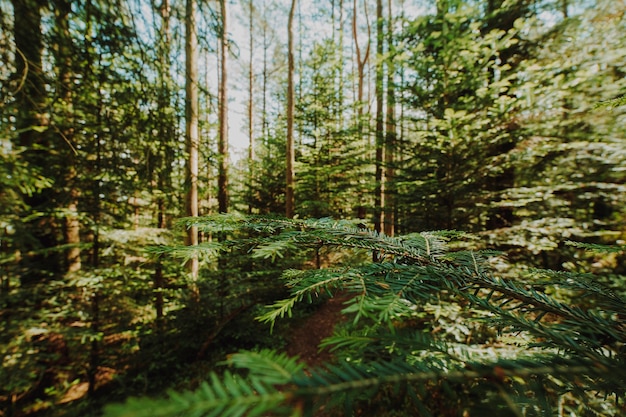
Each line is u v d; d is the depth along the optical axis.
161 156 4.70
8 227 3.70
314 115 11.12
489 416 0.42
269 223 1.09
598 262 4.20
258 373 0.37
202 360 6.55
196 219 1.05
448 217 4.76
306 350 6.97
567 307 0.83
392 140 5.52
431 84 5.02
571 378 0.49
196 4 4.09
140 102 4.15
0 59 3.22
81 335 4.37
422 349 0.62
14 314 4.07
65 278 4.65
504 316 0.79
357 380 0.41
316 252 1.03
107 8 3.40
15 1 3.05
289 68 9.55
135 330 6.32
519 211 4.98
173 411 0.29
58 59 3.42
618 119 4.05
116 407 0.27
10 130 3.49
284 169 12.02
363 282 0.74
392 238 1.09
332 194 10.20
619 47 4.21
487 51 4.34
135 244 5.63
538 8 4.86
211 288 7.21
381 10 9.55
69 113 4.27
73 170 4.59
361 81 12.35
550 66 3.91
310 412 0.35
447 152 4.68
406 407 3.59
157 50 4.08
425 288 0.73
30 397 5.05
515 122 4.55
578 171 4.57
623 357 0.65
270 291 7.88
